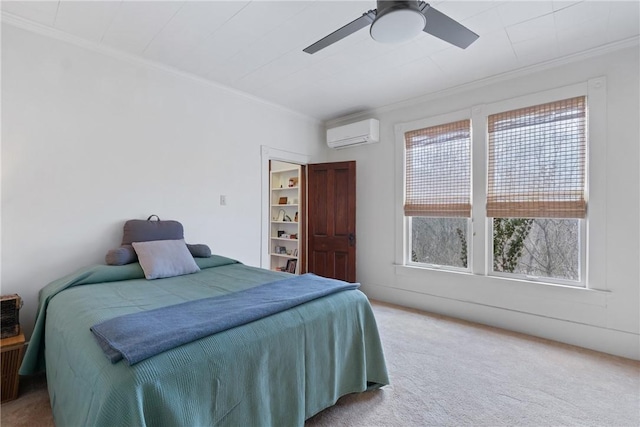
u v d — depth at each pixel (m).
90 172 2.66
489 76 3.26
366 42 2.63
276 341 1.54
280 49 2.76
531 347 2.73
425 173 3.85
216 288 2.16
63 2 2.12
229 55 2.86
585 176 2.77
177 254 2.70
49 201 2.46
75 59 2.58
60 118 2.51
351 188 4.40
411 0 1.55
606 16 2.25
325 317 1.82
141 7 2.18
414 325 3.26
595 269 2.71
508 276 3.23
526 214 3.06
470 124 3.47
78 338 1.38
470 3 2.11
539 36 2.52
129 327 1.36
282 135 4.29
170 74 3.16
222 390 1.31
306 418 1.66
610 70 2.65
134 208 2.92
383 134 4.26
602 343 2.66
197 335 1.31
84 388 1.16
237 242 3.73
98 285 2.20
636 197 2.54
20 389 2.03
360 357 2.02
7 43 2.28
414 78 3.34
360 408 1.88
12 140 2.30
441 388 2.09
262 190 4.01
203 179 3.43
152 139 3.04
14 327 2.02
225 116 3.63
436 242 3.81
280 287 2.11
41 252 2.42
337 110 4.39
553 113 2.93
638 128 2.53
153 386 1.11
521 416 1.79
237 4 2.15
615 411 1.85
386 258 4.20
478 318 3.36
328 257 4.55
